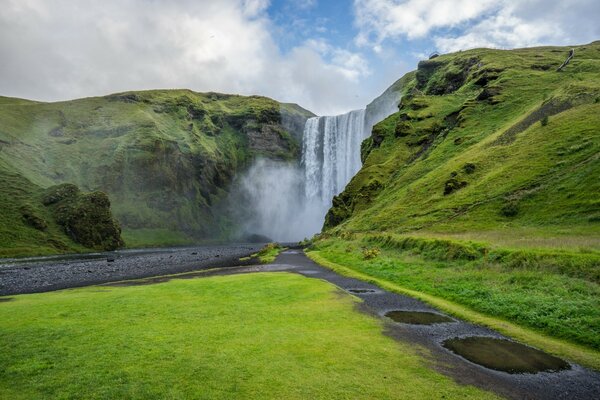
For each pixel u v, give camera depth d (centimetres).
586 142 5184
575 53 13262
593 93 6875
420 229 5166
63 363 1193
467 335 1534
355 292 2478
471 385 1062
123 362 1196
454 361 1245
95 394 997
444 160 8581
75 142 18500
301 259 5516
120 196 17300
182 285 2816
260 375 1101
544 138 6081
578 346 1380
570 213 3925
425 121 11656
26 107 19025
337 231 8194
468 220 4919
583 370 1182
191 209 19638
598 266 1988
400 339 1467
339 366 1177
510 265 2431
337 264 4278
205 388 1020
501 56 13950
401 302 2145
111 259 7669
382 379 1088
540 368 1197
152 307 1980
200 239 18662
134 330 1537
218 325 1619
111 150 18412
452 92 14312
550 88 9500
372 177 10300
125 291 2605
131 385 1038
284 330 1553
